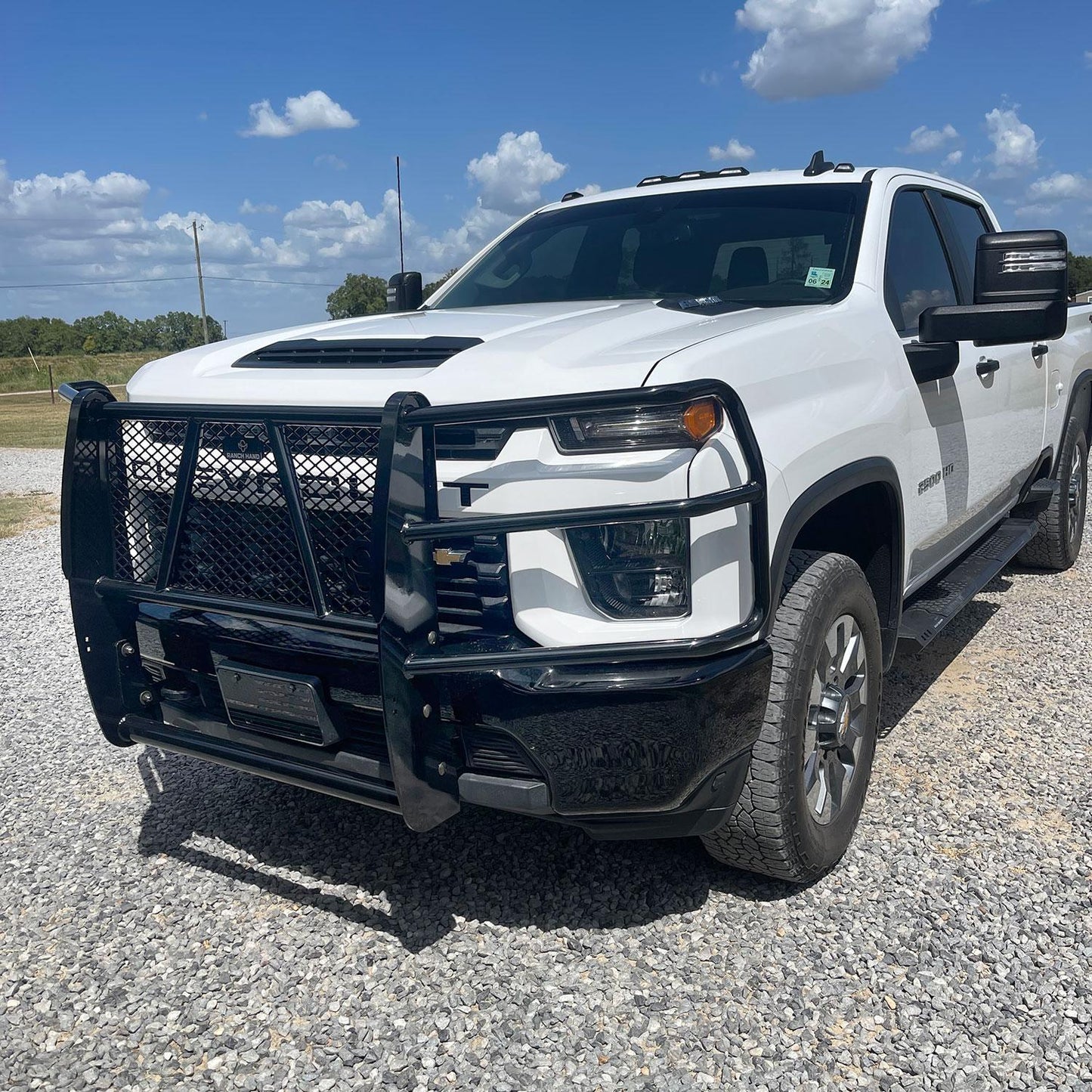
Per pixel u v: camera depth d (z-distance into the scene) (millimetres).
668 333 2693
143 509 2842
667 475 2281
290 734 2654
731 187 4047
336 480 2447
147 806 3596
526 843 3230
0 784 3814
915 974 2533
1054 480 5723
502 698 2348
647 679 2305
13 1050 2383
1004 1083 2182
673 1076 2238
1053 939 2654
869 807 3379
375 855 3197
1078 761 3676
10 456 16469
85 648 2908
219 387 2803
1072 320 5816
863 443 3016
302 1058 2338
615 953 2666
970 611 5520
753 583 2436
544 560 2350
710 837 2812
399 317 3443
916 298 3871
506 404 2248
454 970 2625
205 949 2748
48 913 2939
